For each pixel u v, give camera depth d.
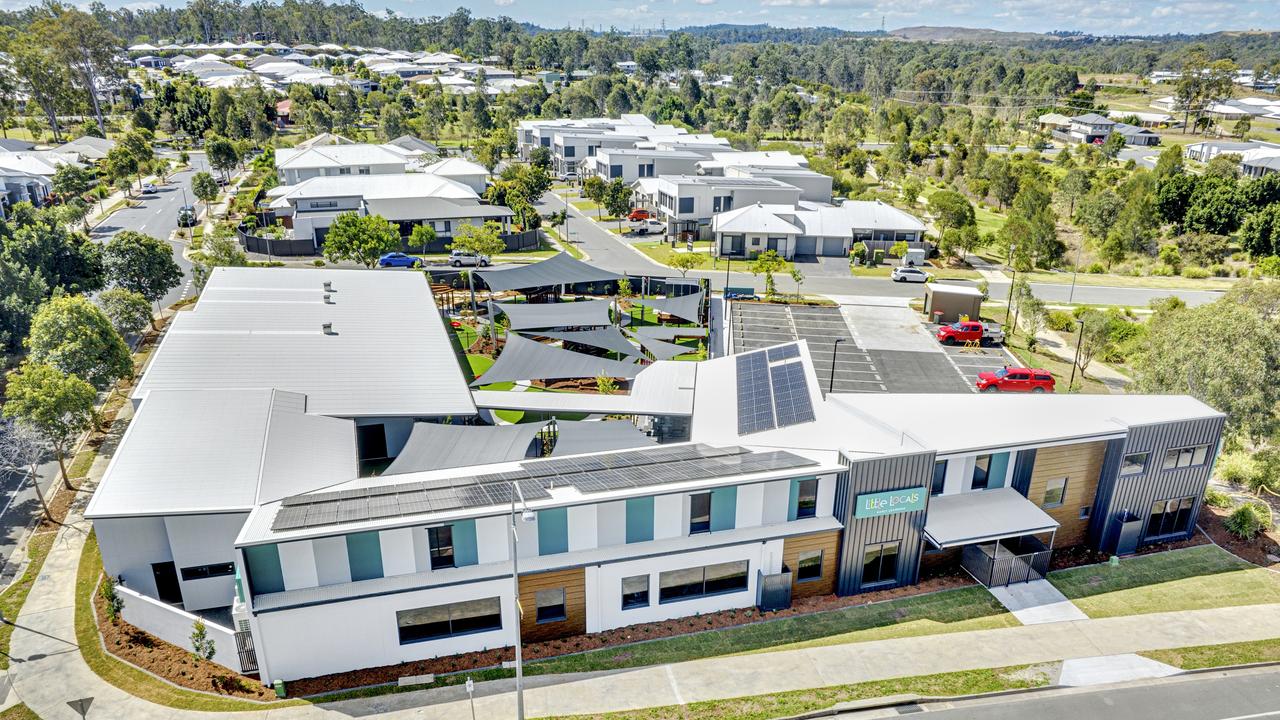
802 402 34.12
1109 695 24.62
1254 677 25.59
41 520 34.25
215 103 149.38
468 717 23.17
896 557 29.78
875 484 28.30
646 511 27.19
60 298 42.41
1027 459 31.56
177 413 33.03
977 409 33.59
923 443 30.42
